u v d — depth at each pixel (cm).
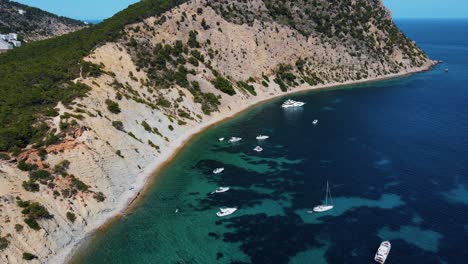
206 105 13725
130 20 14725
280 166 9762
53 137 8150
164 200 8262
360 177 8969
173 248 6725
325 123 13000
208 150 10894
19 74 10850
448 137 11281
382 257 6162
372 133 11856
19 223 6425
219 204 8088
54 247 6562
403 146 10706
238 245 6762
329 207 7712
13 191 6812
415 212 7469
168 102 12619
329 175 9144
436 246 6481
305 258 6353
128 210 7888
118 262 6388
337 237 6850
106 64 12262
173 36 15438
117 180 8550
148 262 6378
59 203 7219
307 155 10375
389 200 7931
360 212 7550
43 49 14962
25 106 9119
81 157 8162
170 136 11369
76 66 11500
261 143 11356
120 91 11212
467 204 7662
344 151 10531
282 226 7244
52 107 9219
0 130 7850
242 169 9662
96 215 7538
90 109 9606
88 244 6838
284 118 13712
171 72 14000
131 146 9662
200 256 6506
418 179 8750
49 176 7488
